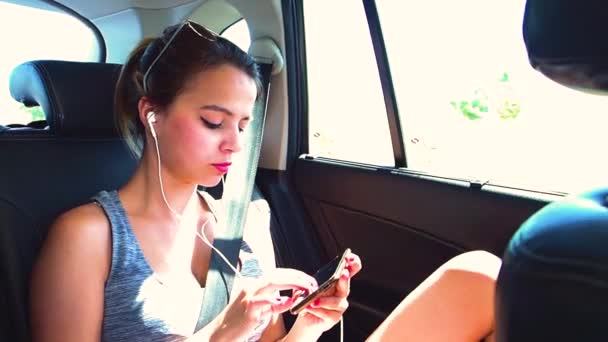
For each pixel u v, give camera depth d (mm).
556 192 1363
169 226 1138
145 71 1103
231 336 954
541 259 482
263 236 1389
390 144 1740
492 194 1432
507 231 1404
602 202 566
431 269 1636
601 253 449
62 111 1322
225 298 1172
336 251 1938
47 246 1007
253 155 1624
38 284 984
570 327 451
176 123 1059
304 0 1890
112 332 1024
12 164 1216
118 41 2127
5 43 1899
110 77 1409
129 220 1079
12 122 1587
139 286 1044
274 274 1042
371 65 1723
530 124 1489
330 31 1837
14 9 1912
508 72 1509
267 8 1873
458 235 1521
